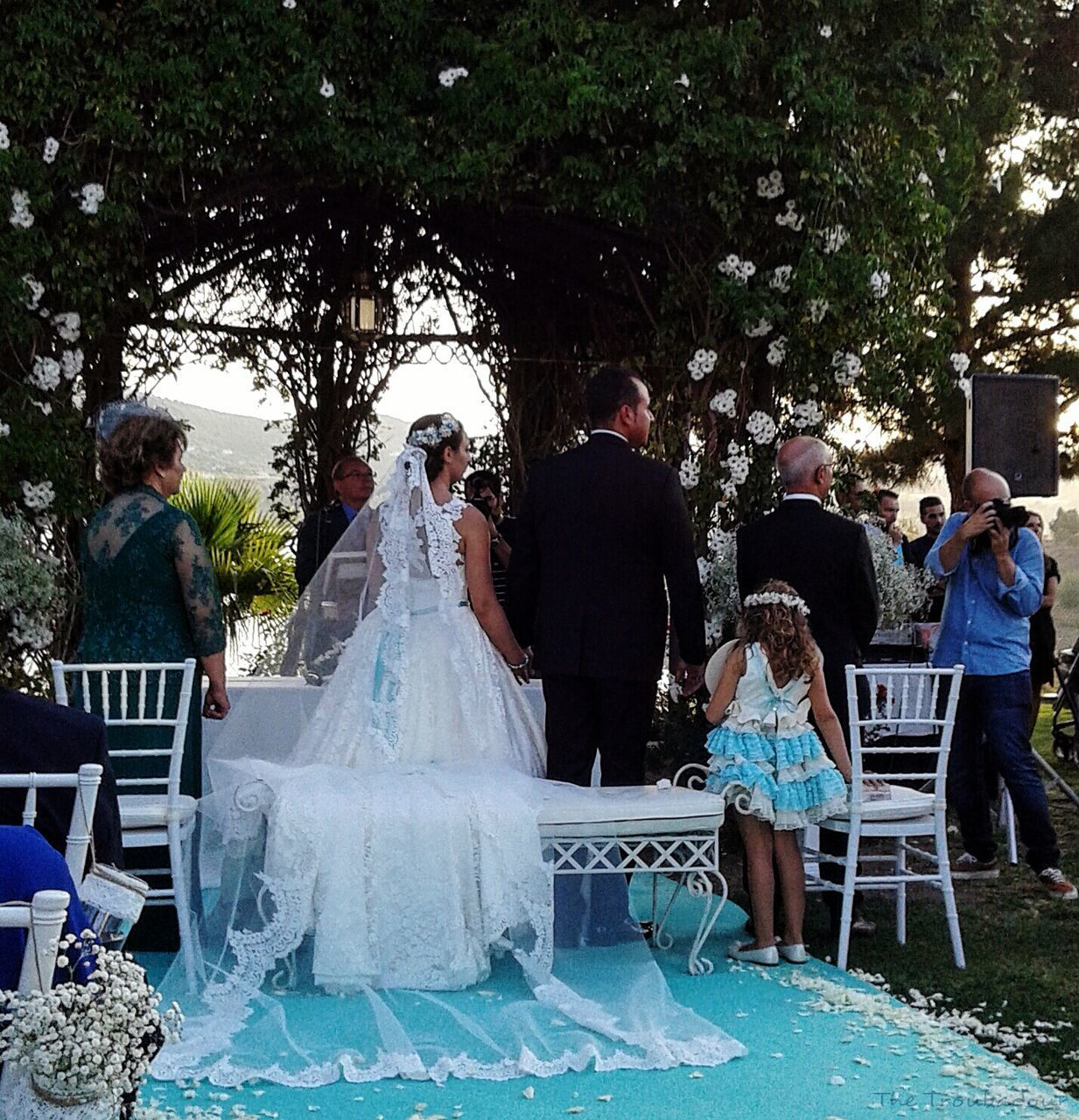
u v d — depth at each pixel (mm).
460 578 4719
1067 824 7469
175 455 4668
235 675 5652
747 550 5051
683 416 6590
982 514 5531
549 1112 3203
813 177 6105
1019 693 5676
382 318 8992
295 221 8156
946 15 6598
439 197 6055
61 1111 1835
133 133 5633
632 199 6039
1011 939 5008
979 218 13766
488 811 4152
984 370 15008
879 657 6539
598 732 4836
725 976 4387
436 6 6074
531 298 8797
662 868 4344
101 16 5672
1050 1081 3541
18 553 5645
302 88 5727
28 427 5734
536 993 3977
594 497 4738
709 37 5953
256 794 4191
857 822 4578
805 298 6184
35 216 5691
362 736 4559
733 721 4543
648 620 4766
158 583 4551
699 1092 3328
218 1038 3648
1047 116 14367
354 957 4051
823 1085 3375
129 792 4469
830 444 6723
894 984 4414
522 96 5902
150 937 4625
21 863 2006
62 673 4152
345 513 7523
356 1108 3240
